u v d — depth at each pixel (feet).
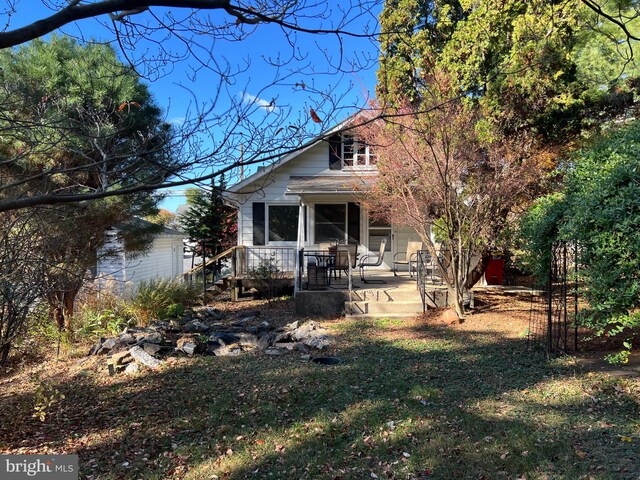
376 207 31.86
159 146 9.00
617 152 17.13
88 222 23.91
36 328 25.18
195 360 20.74
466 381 16.60
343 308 30.07
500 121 26.78
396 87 29.48
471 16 27.71
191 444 12.44
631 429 12.04
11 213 17.85
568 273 18.86
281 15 9.02
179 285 35.45
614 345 20.21
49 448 12.58
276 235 44.06
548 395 14.78
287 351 21.80
